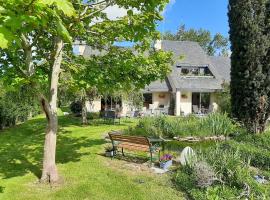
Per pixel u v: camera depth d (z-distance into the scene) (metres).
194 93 35.94
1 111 20.62
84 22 8.63
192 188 8.12
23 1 3.98
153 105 33.31
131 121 25.20
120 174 9.57
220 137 14.17
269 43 15.30
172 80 34.06
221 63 42.56
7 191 8.27
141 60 10.00
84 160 11.16
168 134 14.99
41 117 27.89
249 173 8.80
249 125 15.09
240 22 15.66
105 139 15.19
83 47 30.16
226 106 24.14
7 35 3.34
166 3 8.16
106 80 9.73
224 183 8.18
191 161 9.28
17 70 8.30
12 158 11.92
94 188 8.44
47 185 8.73
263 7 15.32
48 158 8.96
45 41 9.51
